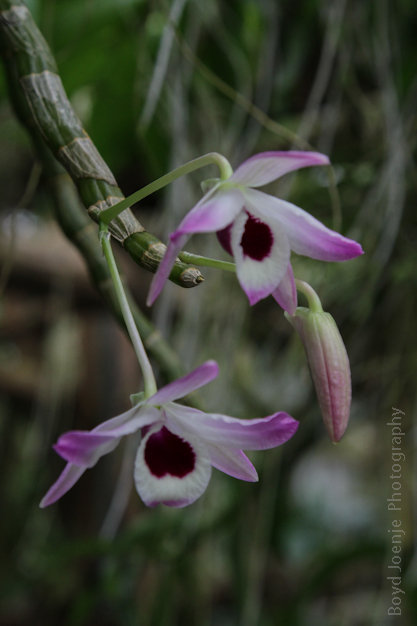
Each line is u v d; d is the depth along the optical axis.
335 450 1.07
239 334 0.61
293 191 0.62
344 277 0.61
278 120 0.63
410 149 0.58
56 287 0.67
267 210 0.34
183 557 0.62
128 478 0.54
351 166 0.60
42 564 0.85
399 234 0.60
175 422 0.34
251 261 0.33
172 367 0.38
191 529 0.61
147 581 0.71
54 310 0.71
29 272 0.64
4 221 0.81
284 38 0.62
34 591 0.94
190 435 0.34
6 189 0.81
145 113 0.47
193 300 0.59
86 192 0.35
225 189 0.33
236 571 0.63
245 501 0.62
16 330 0.83
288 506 0.75
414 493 0.63
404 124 0.57
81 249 0.39
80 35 0.54
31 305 0.79
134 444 0.54
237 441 0.34
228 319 0.61
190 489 0.34
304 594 0.67
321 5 0.60
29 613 0.94
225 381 0.61
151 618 0.64
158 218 0.66
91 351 0.76
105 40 0.55
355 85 0.61
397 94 0.60
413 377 0.65
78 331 0.78
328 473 1.19
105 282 0.39
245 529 0.63
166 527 0.61
